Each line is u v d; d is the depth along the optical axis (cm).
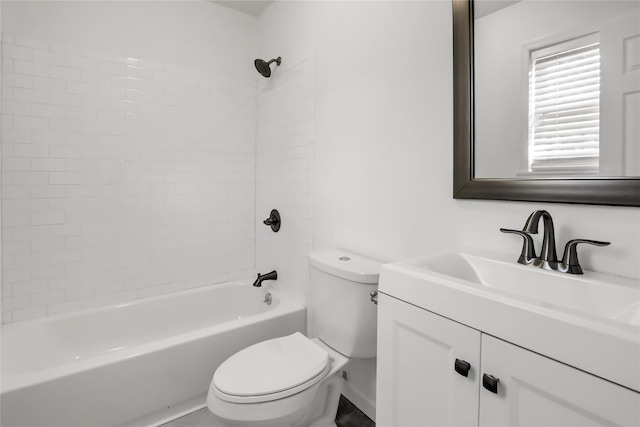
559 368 63
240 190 256
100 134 200
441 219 133
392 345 99
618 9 87
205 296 236
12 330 171
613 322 59
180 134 228
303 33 208
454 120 124
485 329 75
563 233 101
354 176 172
